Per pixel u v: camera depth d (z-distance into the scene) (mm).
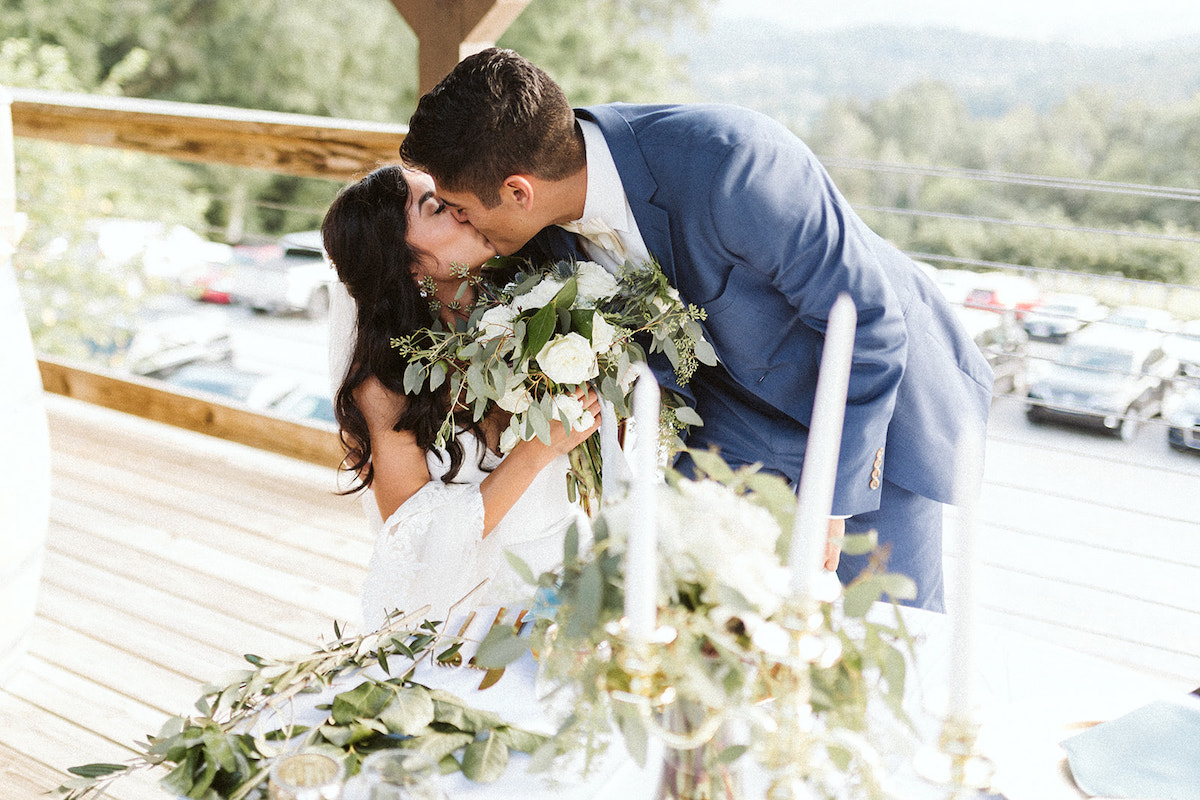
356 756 973
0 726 2062
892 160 20281
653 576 720
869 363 1509
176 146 3064
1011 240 17703
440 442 1645
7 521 2014
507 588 938
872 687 816
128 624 2438
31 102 3252
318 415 8008
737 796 840
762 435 1655
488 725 1031
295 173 2939
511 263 1683
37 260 6938
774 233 1430
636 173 1483
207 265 9133
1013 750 1003
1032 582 4078
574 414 1485
